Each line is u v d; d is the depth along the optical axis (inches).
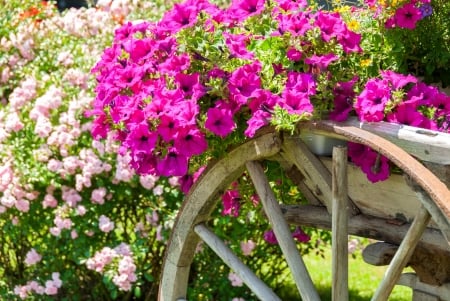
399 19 127.1
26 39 226.5
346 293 116.3
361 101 112.8
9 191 194.4
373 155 112.0
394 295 226.2
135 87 126.1
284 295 225.5
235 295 204.1
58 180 193.8
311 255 253.8
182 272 140.9
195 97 118.4
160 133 118.3
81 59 207.2
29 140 197.9
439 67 137.0
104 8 231.1
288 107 113.3
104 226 191.8
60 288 209.6
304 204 136.6
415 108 116.2
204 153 128.0
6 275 216.7
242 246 196.7
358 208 121.6
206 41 123.2
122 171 187.8
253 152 122.2
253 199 144.4
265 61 125.0
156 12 219.6
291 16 123.0
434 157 104.1
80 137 193.8
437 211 101.5
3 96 227.1
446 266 122.8
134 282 202.4
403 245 110.1
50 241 201.9
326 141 118.3
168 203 195.6
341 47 126.9
